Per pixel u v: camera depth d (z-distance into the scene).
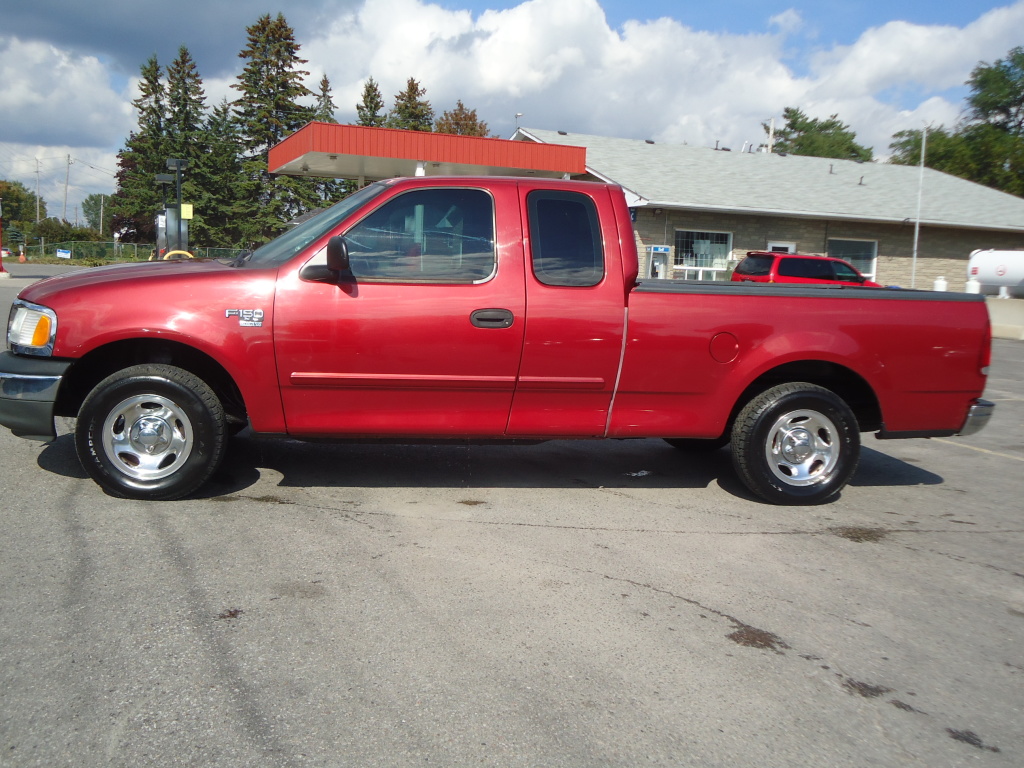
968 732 2.82
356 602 3.56
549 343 4.82
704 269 24.92
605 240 4.93
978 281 23.78
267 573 3.82
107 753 2.46
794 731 2.77
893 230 26.75
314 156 20.94
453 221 4.81
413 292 4.70
